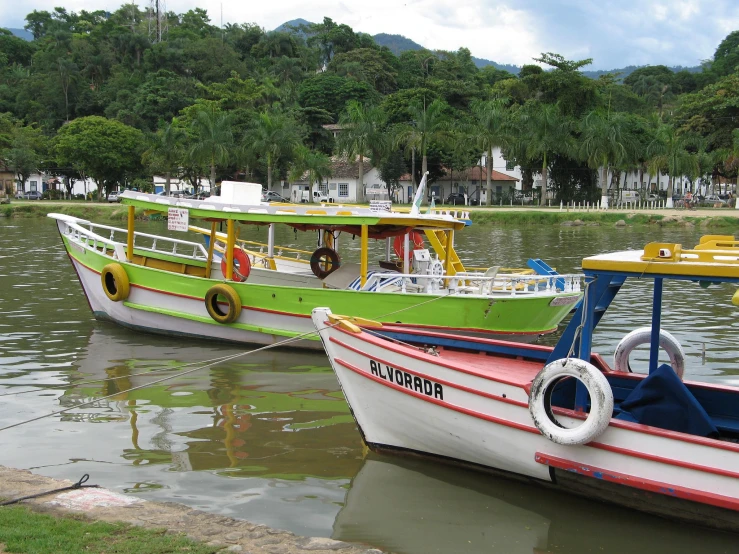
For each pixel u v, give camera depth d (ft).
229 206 47.88
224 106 301.84
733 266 22.50
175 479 26.16
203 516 21.49
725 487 21.95
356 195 253.44
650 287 72.38
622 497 23.97
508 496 25.52
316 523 23.00
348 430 31.76
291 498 24.81
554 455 24.50
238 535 20.26
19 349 45.88
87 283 53.78
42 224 173.78
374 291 44.50
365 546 21.24
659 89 393.29
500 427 25.66
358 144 222.07
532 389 24.29
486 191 243.40
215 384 38.58
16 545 18.76
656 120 251.39
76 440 29.99
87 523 20.59
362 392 29.09
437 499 25.14
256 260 55.98
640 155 217.77
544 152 218.38
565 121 221.05
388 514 23.84
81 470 26.78
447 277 45.09
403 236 49.65
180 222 49.85
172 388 37.76
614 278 26.13
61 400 35.50
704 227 164.55
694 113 220.43
